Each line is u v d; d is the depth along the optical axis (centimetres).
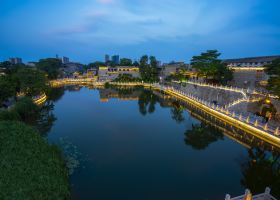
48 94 7025
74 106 5384
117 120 4103
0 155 1719
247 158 2447
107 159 2353
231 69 6025
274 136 2578
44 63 10675
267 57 5784
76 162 2209
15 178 1467
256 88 4947
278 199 1662
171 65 10625
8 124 2311
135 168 2161
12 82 4572
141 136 3170
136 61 14112
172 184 1870
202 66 6175
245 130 3131
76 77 13200
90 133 3272
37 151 1914
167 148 2723
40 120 3947
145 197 1673
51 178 1597
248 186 1870
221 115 3819
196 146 2789
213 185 1873
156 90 8869
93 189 1770
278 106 3359
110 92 8206
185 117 4388
